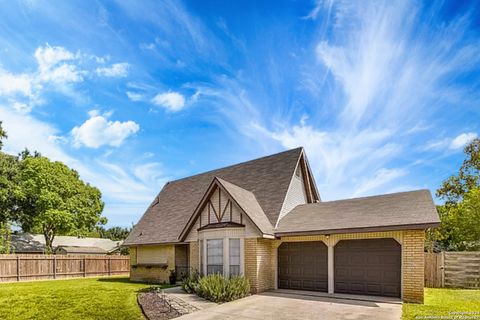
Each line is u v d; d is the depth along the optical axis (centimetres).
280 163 1845
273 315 952
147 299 1224
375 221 1212
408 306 1047
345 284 1317
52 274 2338
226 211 1470
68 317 994
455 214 2216
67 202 3422
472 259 1541
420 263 1119
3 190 2956
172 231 1841
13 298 1305
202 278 1313
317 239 1359
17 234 4003
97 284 1823
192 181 2330
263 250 1405
